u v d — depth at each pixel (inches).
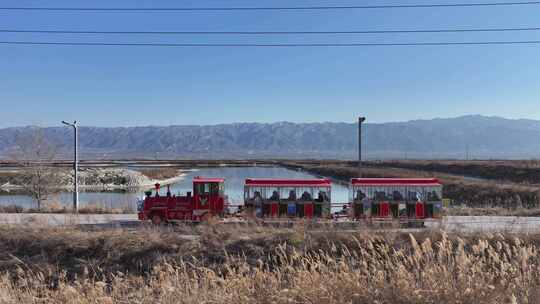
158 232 846.5
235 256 737.6
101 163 5374.0
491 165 3152.1
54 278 715.4
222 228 860.0
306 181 1023.6
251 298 362.0
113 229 886.4
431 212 983.6
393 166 4229.8
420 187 991.6
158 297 423.5
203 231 846.5
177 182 3462.1
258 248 747.4
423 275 356.8
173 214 1023.6
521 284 350.3
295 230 805.9
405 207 986.1
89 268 745.0
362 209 992.9
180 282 434.6
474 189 1974.7
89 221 1042.1
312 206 1006.4
